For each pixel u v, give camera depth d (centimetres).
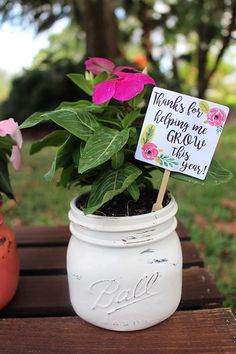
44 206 114
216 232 93
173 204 34
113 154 30
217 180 33
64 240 53
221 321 34
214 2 225
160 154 33
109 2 224
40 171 154
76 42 305
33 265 46
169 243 33
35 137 221
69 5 210
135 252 31
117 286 32
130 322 33
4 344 32
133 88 32
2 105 266
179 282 34
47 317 36
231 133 239
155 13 280
